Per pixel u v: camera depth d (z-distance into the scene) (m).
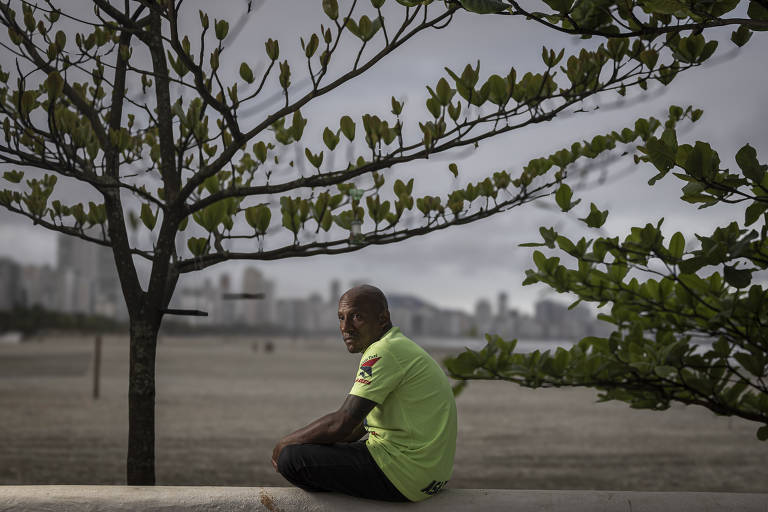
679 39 3.11
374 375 2.78
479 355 3.46
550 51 3.12
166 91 3.56
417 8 2.89
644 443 13.20
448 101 3.10
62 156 3.12
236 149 3.20
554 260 3.38
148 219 3.63
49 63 3.43
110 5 3.50
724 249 2.66
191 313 3.38
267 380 32.19
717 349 3.19
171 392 24.17
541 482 9.38
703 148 2.54
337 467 2.76
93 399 20.19
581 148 3.58
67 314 188.75
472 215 3.51
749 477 9.82
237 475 9.52
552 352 3.51
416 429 2.81
